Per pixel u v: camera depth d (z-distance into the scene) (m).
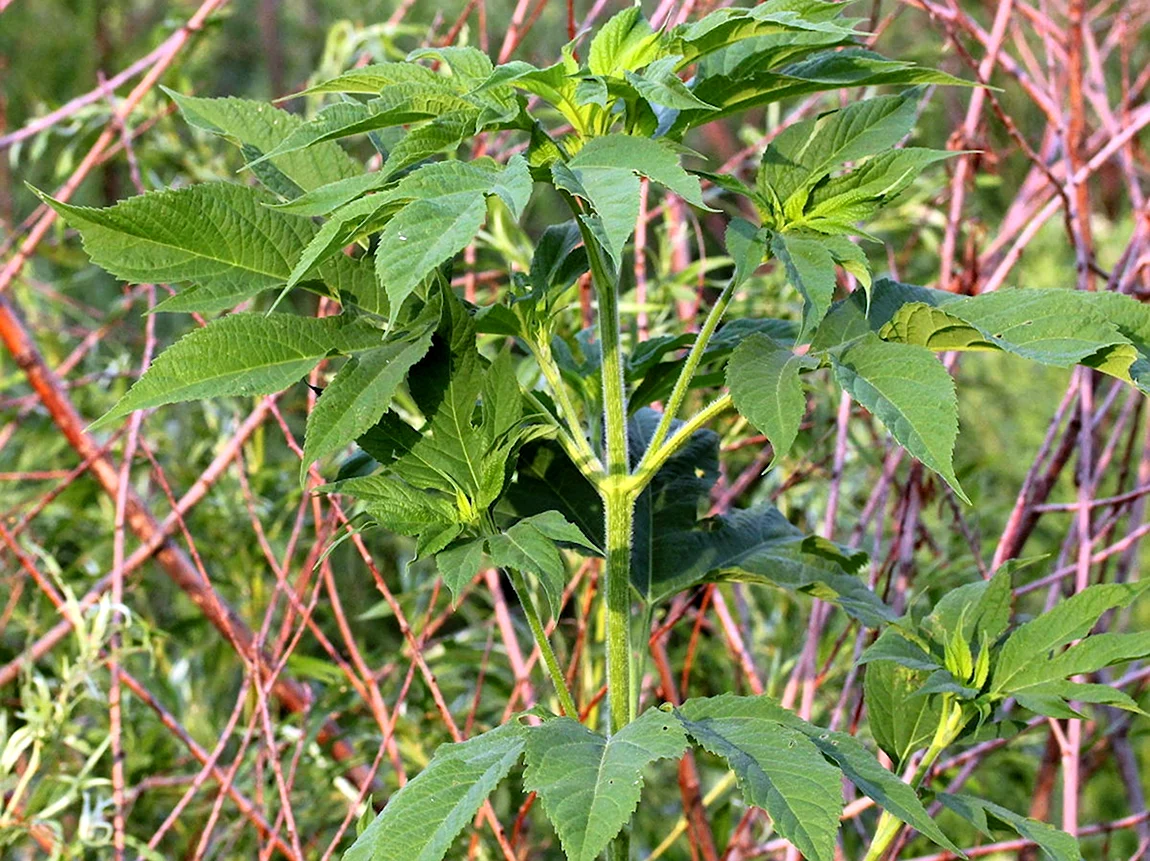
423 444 0.67
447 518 0.66
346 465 0.76
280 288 0.68
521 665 1.13
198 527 1.44
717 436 0.86
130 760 1.27
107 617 1.10
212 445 1.45
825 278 0.62
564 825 0.55
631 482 0.73
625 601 0.73
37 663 1.39
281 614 1.45
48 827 1.09
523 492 0.81
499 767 0.60
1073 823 1.01
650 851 1.36
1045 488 1.14
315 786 1.28
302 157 0.72
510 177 0.57
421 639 1.15
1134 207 1.28
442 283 0.66
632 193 0.56
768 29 0.63
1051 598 1.12
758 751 0.60
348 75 0.64
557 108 0.66
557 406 0.82
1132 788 1.25
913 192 1.42
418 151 0.61
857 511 1.41
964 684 0.74
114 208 0.64
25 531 1.38
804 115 1.43
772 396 0.62
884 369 0.61
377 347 0.66
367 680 1.07
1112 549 1.10
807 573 0.81
